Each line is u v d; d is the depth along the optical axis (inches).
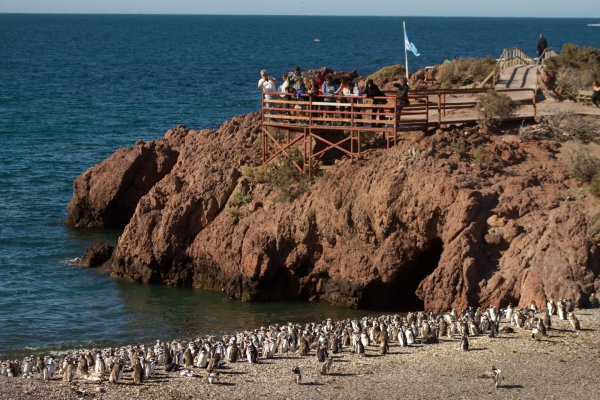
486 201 1875.0
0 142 3754.9
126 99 5315.0
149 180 2598.4
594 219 1812.3
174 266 2103.8
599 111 2373.3
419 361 1461.6
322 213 1977.1
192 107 4943.4
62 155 3518.7
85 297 2016.5
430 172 1924.2
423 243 1900.8
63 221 2647.6
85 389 1336.1
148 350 1497.3
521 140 2145.7
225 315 1904.5
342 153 2196.1
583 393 1332.4
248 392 1330.0
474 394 1327.5
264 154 2191.2
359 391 1337.4
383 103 2175.2
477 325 1596.9
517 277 1770.4
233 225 2058.3
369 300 1945.1
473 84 2684.5
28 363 1439.5
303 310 1931.6
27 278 2134.6
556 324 1617.9
